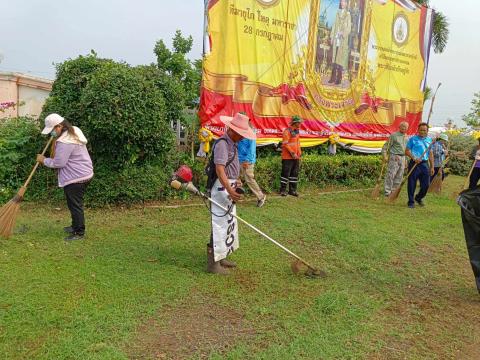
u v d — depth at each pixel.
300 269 4.89
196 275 4.75
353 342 3.59
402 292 4.70
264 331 3.66
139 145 7.34
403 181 9.12
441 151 11.11
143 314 3.83
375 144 12.98
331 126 11.60
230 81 9.11
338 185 11.14
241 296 4.30
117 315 3.77
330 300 4.24
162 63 12.61
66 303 3.94
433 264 5.65
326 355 3.36
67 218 6.63
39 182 7.46
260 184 9.28
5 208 5.40
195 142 9.31
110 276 4.57
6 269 4.61
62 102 7.88
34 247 5.31
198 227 6.55
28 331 3.46
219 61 8.96
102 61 8.34
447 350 3.60
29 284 4.29
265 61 9.71
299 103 10.65
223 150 4.57
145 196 7.52
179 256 5.32
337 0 11.12
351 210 8.41
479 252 4.66
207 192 4.80
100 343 3.33
